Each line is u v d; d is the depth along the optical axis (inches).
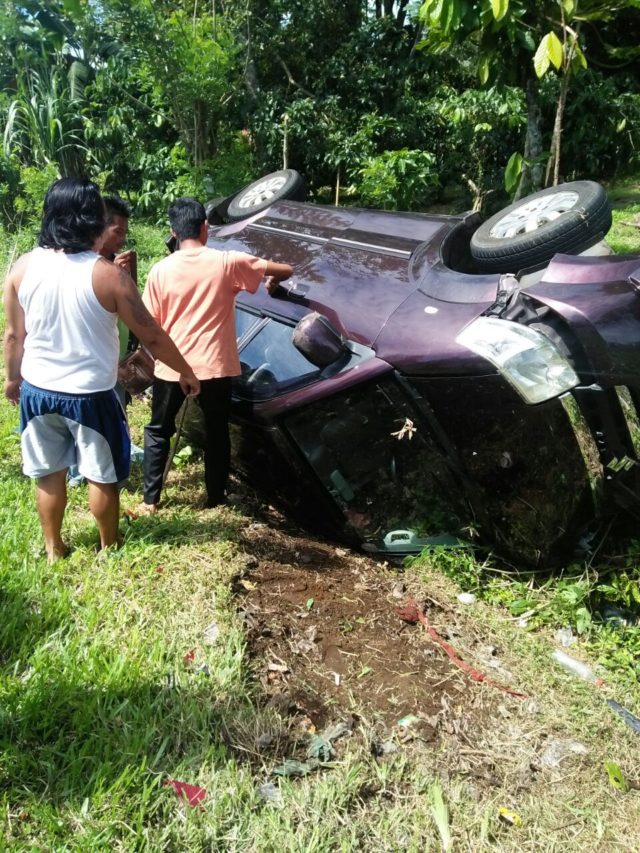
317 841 85.0
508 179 228.4
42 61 473.7
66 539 139.9
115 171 503.5
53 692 97.3
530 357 119.3
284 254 167.6
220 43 445.7
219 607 120.6
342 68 503.2
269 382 147.6
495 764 99.6
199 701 100.9
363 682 111.8
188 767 91.5
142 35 416.8
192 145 470.6
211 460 154.7
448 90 480.4
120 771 89.0
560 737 105.2
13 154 454.3
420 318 134.0
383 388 133.3
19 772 87.4
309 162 502.3
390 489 139.9
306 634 119.8
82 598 119.6
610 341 117.8
